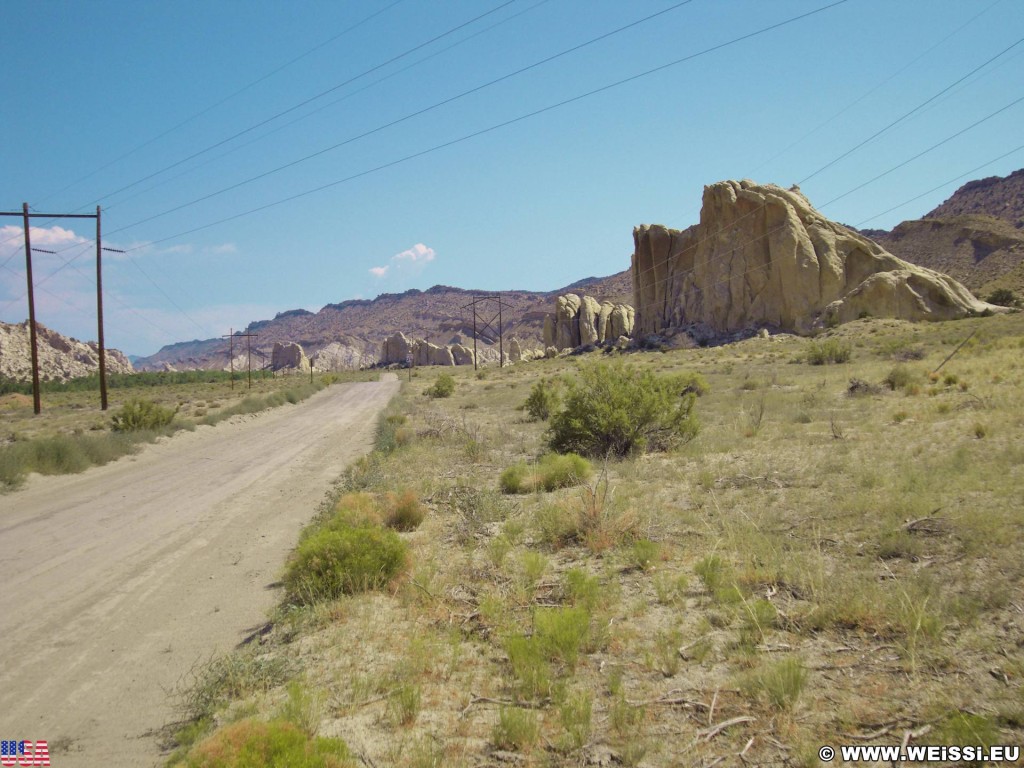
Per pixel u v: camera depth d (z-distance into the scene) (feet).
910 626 19.97
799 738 15.65
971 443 47.26
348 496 42.91
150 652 24.04
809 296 304.91
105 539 41.34
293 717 17.21
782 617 22.30
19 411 180.55
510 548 33.06
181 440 99.50
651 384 60.90
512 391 181.16
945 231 462.19
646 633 22.09
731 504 37.65
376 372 533.96
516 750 16.02
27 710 20.08
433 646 21.93
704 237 352.49
